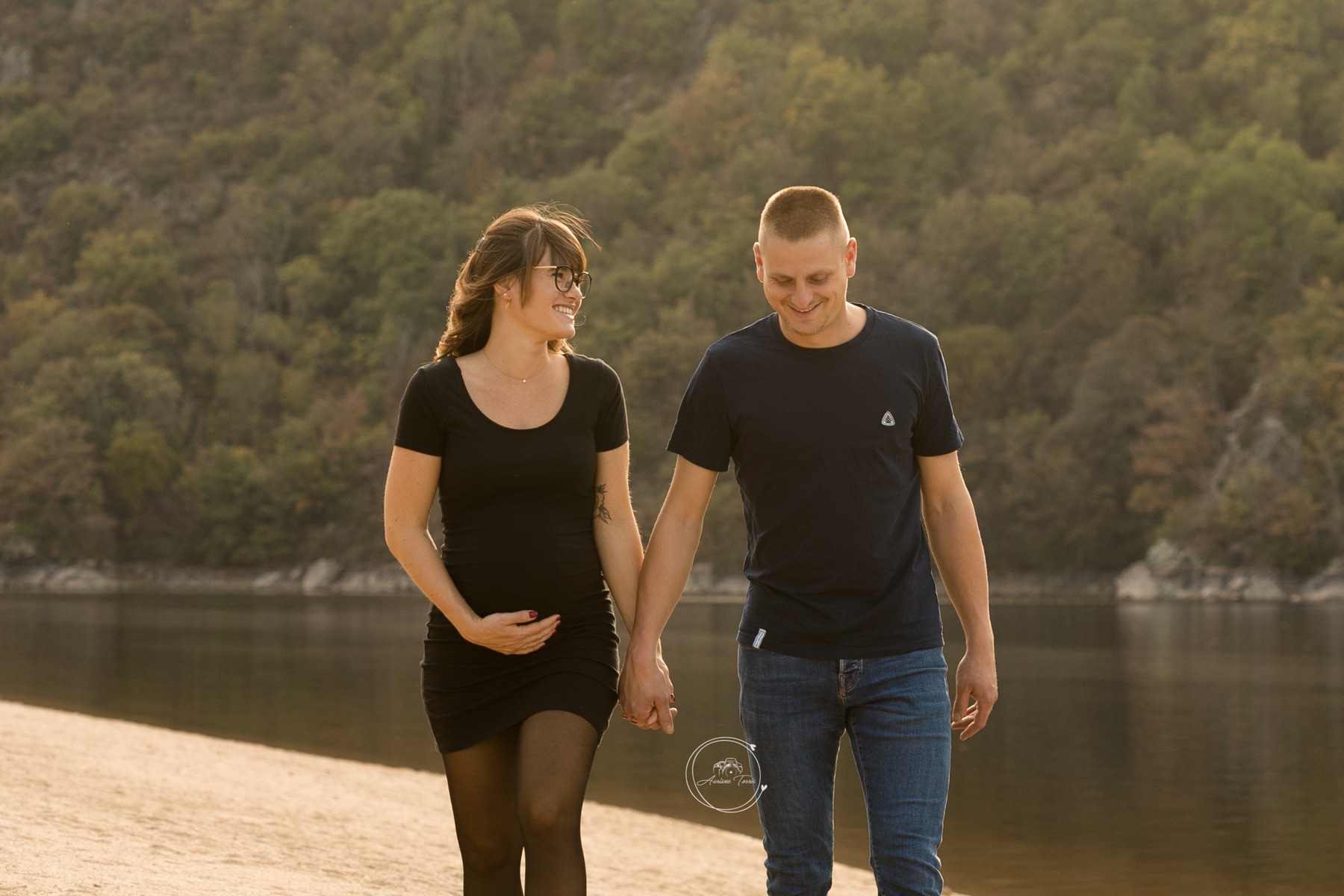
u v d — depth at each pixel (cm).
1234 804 1243
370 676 2650
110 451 9538
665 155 11688
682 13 13538
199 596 8194
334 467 9731
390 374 10469
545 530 356
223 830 751
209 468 9775
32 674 2662
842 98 10819
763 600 370
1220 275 8412
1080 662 3117
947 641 3669
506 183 11756
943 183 10519
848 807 1162
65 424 9494
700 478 373
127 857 591
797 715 364
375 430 9938
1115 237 9106
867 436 355
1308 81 10088
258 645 3666
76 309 11025
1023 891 887
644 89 13125
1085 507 7644
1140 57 10694
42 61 15238
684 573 377
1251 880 926
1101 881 915
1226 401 7844
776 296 354
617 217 11281
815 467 356
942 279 9194
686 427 371
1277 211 8588
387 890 609
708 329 9081
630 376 8819
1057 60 11181
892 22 11912
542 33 14375
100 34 15162
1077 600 7075
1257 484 7044
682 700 2178
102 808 770
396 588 9144
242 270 11712
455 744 360
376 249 11350
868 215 10106
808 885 368
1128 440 7781
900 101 10831
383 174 12712
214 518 9625
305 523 9756
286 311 11775
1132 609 5984
